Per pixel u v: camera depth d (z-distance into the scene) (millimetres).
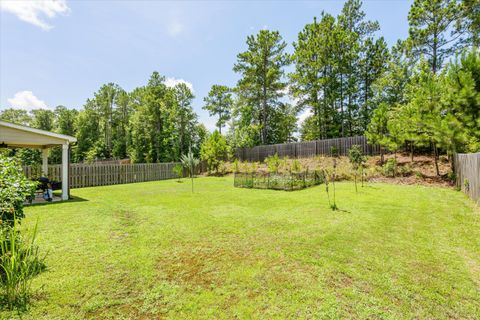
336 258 3406
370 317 2152
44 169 11820
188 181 16562
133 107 35656
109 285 2705
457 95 8016
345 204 7062
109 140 35688
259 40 24531
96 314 2201
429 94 9133
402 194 8430
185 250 3766
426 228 4758
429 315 2189
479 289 2619
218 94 32875
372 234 4434
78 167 13859
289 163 18250
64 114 35656
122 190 11742
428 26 14648
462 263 3244
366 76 21016
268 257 3473
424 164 12406
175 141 29172
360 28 21203
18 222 3223
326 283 2742
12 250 2426
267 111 28766
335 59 20188
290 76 22656
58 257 3424
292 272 3012
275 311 2250
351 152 12398
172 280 2842
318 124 24172
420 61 14602
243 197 8891
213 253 3645
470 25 13625
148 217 5914
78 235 4430
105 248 3805
